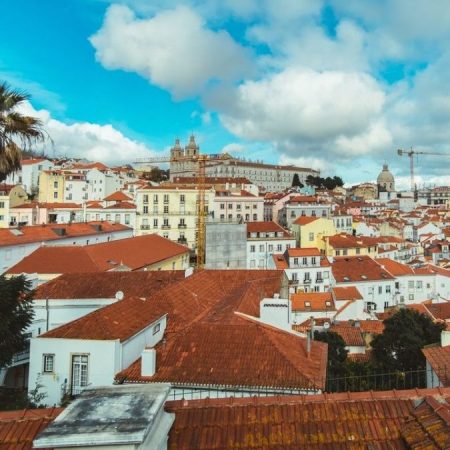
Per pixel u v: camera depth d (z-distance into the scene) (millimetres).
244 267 91625
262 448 8750
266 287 34594
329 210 128625
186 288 30594
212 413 9445
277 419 9344
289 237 97625
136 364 19438
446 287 80875
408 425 8922
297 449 8734
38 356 19250
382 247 104875
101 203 111000
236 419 9320
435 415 8773
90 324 20281
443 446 7766
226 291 33781
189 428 9070
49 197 134125
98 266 46781
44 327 30047
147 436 7066
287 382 17734
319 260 80438
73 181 137375
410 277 80938
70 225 71125
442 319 54000
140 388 8406
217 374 18438
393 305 77938
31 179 145125
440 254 109188
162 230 107500
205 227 93938
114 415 7355
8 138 17828
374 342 41812
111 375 18656
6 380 25922
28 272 43875
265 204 140375
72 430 6863
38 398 18047
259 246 95375
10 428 8656
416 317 41500
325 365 20438
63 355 19109
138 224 106562
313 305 62875
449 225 149250
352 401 9758
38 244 60531
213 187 120125
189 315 26250
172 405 9625
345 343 41875
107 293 33062
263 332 20594
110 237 76938
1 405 20797
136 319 22047
